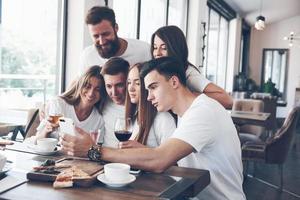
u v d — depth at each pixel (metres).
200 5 6.95
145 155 1.56
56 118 2.05
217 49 9.31
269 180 4.55
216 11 8.80
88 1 3.49
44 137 2.12
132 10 4.90
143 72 1.76
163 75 1.71
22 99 3.96
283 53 11.60
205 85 2.28
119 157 1.59
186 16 6.93
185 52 2.34
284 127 3.93
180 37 2.33
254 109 5.66
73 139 1.70
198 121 1.63
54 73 3.62
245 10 9.92
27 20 3.59
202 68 7.34
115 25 2.59
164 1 6.20
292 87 11.44
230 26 10.22
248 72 11.99
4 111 3.94
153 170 1.57
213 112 1.68
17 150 1.92
